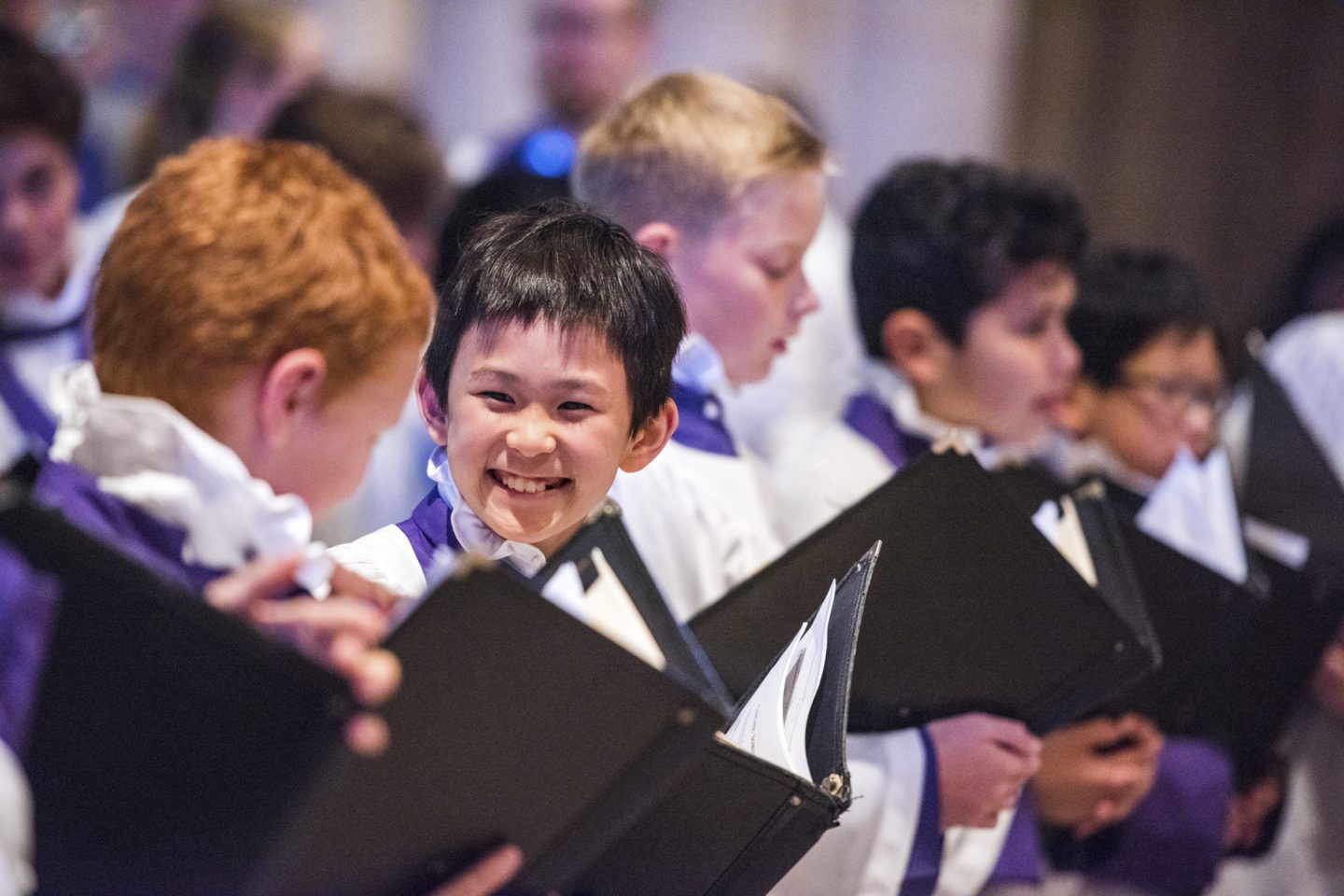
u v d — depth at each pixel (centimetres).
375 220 349
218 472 307
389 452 778
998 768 457
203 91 924
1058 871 575
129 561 276
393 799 293
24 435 613
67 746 283
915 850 455
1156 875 579
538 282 385
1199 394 722
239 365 321
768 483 583
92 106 1026
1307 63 1664
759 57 1424
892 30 1498
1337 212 1656
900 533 443
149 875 288
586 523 392
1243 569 574
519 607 289
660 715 306
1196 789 576
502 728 297
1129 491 641
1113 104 1631
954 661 454
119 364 324
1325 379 884
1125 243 1647
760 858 363
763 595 442
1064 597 447
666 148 530
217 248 324
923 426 621
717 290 524
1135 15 1625
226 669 276
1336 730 732
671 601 496
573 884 346
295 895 294
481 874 308
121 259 328
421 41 1345
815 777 359
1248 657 582
